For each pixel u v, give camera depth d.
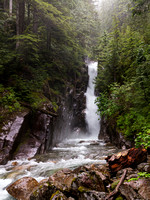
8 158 6.61
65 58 17.12
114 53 13.47
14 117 7.70
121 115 9.90
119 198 2.63
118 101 9.94
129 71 11.12
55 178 4.06
